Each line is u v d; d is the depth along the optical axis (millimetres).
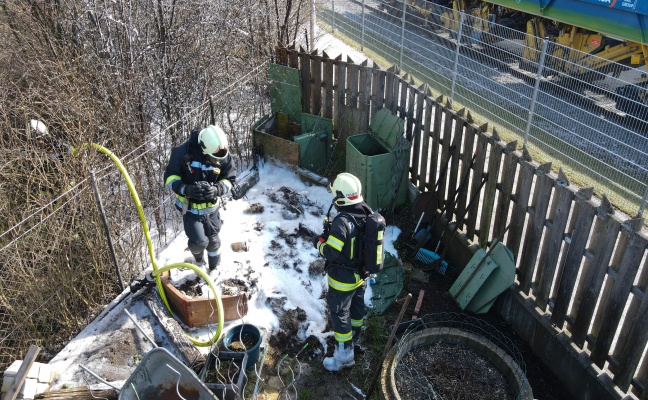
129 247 5230
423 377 4086
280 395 4039
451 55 11055
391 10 13922
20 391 3863
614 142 8234
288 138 7793
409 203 6598
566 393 4469
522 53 10133
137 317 4652
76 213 4789
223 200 6289
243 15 8195
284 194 6543
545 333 4617
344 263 4152
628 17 8117
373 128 6914
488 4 12141
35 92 5770
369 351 4656
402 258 5785
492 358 4238
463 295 5160
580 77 8906
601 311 4074
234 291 4945
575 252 4168
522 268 4859
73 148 5246
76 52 6480
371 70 6949
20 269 4496
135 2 6664
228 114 7094
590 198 3992
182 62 7074
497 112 9289
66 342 4590
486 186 5184
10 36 7184
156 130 7035
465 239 5641
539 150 8227
